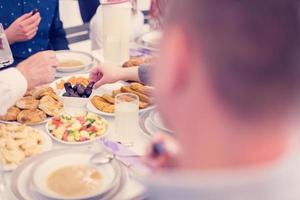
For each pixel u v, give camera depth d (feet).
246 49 1.09
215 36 1.11
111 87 4.50
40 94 4.08
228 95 1.11
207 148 1.17
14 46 6.29
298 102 1.15
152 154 1.34
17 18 6.26
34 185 2.76
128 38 5.21
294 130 1.19
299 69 1.12
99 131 3.59
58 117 3.76
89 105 4.10
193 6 1.15
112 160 3.10
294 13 1.12
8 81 3.80
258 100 1.11
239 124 1.13
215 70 1.12
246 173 1.08
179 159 1.25
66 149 3.21
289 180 1.13
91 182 2.85
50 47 6.70
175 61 1.16
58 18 6.88
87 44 6.82
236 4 1.11
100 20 6.19
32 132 3.49
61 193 2.72
